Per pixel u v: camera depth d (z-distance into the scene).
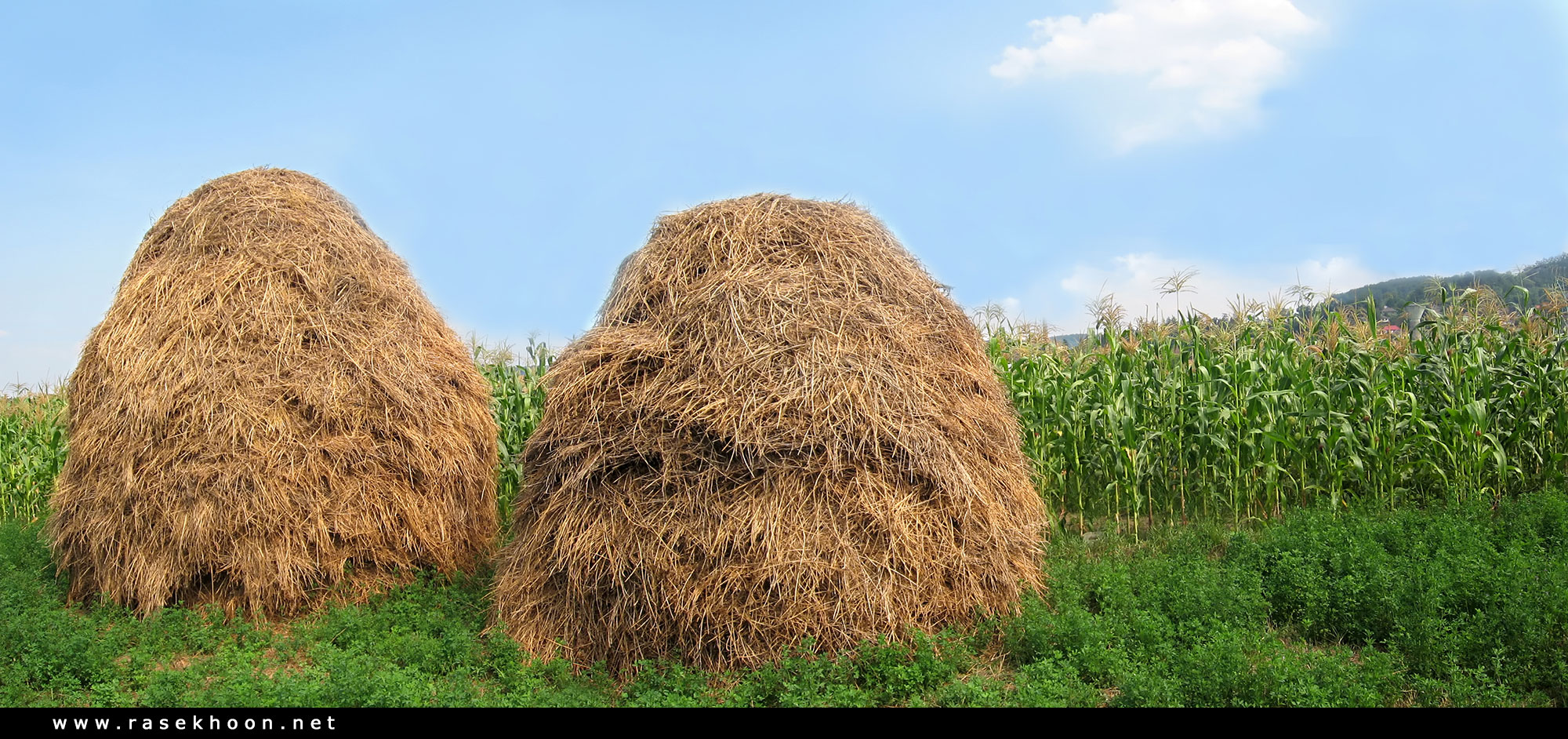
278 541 7.11
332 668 5.60
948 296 7.02
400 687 5.23
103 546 7.29
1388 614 5.88
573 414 6.10
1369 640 5.75
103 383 7.50
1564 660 5.12
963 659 5.57
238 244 7.77
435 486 7.77
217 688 5.48
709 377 5.82
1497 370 9.40
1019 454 6.93
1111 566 7.45
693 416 5.70
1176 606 6.31
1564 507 7.65
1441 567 6.36
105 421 7.33
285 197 8.15
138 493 7.10
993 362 10.38
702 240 6.45
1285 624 6.43
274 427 7.18
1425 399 9.53
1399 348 9.57
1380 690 4.96
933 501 5.92
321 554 7.25
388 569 7.59
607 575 5.82
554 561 6.04
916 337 6.33
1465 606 5.96
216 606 7.05
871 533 5.64
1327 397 9.27
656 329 6.20
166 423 7.13
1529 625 5.27
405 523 7.59
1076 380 9.87
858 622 5.51
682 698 5.07
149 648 6.41
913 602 5.68
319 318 7.60
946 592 5.84
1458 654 5.29
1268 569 7.06
